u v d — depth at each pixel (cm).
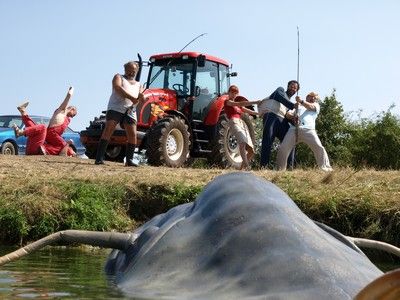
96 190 1047
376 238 927
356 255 388
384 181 1119
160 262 375
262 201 366
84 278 485
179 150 1650
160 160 1597
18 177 1079
